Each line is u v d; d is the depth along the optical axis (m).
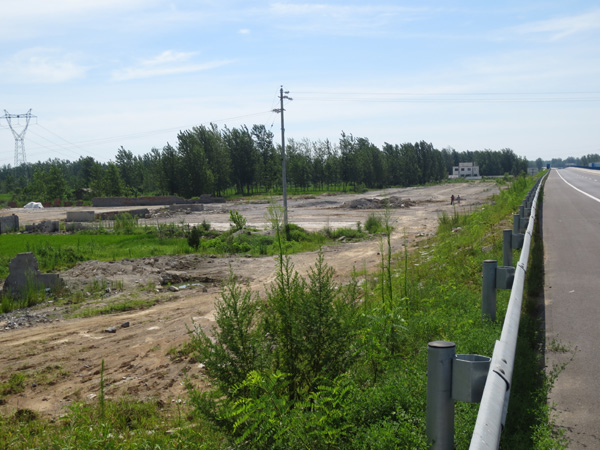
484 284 5.51
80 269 17.20
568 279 9.09
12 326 11.05
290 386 4.39
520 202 23.39
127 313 11.82
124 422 5.38
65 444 4.61
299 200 73.69
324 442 3.43
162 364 7.76
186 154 88.69
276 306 4.62
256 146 110.12
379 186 118.62
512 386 4.02
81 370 7.81
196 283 15.65
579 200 29.80
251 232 26.77
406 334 5.30
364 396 3.88
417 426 3.46
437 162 145.75
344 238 26.80
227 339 4.24
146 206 73.94
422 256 15.02
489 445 1.96
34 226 38.22
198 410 4.22
